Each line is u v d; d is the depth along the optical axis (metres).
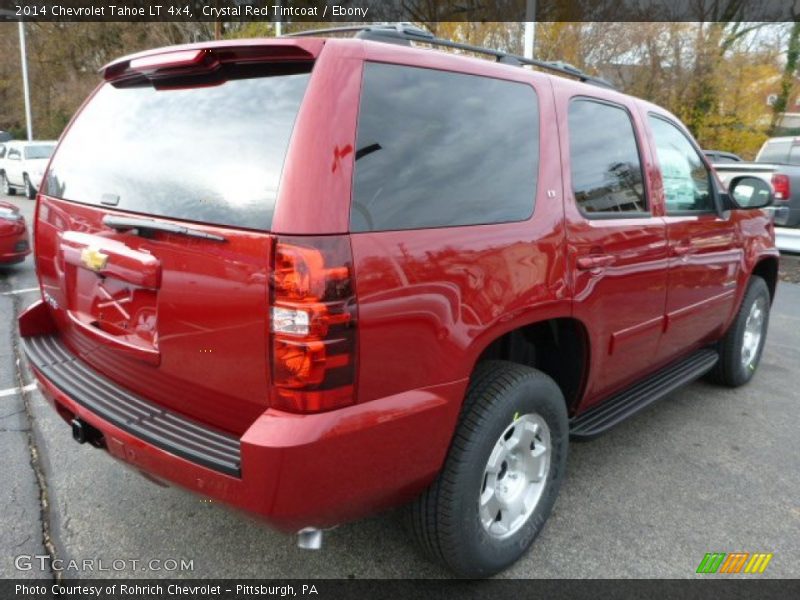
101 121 2.62
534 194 2.54
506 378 2.45
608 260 2.87
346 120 1.94
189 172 2.12
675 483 3.38
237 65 2.15
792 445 3.87
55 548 2.71
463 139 2.30
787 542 2.89
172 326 2.12
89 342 2.59
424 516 2.33
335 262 1.84
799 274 9.34
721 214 3.97
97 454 3.46
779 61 18.33
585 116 2.93
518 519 2.64
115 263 2.26
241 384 1.96
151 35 26.86
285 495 1.85
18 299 6.76
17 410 3.97
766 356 5.64
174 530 2.85
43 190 2.87
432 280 2.08
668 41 18.23
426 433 2.13
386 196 2.01
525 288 2.43
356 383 1.92
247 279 1.88
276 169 1.90
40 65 36.09
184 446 2.02
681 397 4.61
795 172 9.64
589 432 3.02
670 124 3.67
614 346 3.05
